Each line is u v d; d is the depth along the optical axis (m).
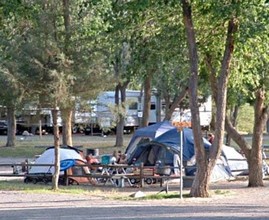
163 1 37.62
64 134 62.56
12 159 77.00
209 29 42.06
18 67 42.81
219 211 30.92
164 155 53.72
